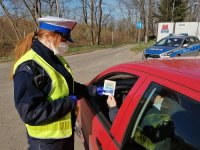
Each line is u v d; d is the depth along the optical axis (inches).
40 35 85.0
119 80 118.7
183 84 62.2
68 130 89.4
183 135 60.3
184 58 98.1
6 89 322.3
